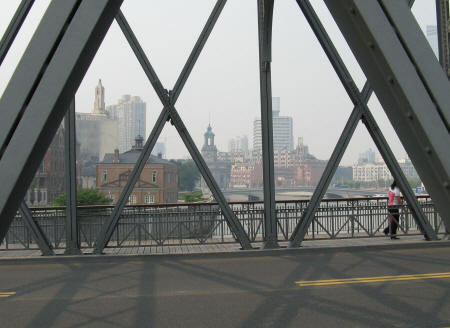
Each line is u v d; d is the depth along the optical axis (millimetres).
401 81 2699
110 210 11820
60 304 6344
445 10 11789
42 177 92938
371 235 11898
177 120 9961
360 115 10453
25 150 2496
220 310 5926
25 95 2561
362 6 2727
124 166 99250
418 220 11164
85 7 2658
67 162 9945
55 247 10641
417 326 5141
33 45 2609
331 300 6293
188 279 7855
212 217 11438
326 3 3150
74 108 10000
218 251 10141
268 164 10422
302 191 192875
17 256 9898
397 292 6660
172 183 106250
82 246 11039
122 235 11078
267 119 10438
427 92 2717
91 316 5754
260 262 9320
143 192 98625
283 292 6801
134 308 6090
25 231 10797
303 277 7801
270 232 10445
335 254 10117
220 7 9977
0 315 5855
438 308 5828
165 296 6703
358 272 8133
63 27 2645
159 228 11109
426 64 2729
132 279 7922
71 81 2666
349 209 11836
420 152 2855
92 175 124938
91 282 7723
